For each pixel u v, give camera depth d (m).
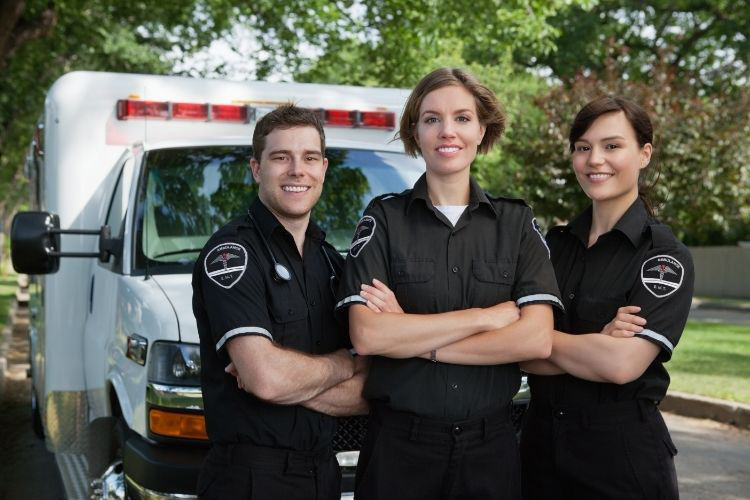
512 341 3.02
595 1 14.81
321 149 3.25
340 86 6.08
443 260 3.11
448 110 3.15
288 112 3.21
